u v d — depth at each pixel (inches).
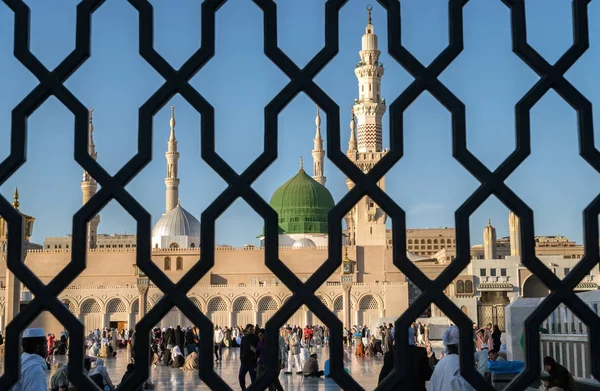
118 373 1299.2
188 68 153.3
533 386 569.0
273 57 153.6
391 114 154.3
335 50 154.4
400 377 144.6
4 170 147.3
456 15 156.6
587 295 582.2
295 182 5364.2
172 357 1408.7
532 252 151.0
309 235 5216.5
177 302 144.4
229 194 149.9
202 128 152.1
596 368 145.6
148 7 154.3
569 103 156.7
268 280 4685.0
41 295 143.1
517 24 157.3
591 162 153.3
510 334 746.2
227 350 2268.7
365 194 150.4
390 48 156.0
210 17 155.3
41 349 325.4
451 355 338.6
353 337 2883.9
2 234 3821.4
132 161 149.8
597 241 149.8
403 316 147.0
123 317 4352.9
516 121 155.9
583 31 155.7
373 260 4702.3
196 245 5285.4
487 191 152.3
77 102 150.4
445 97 154.9
